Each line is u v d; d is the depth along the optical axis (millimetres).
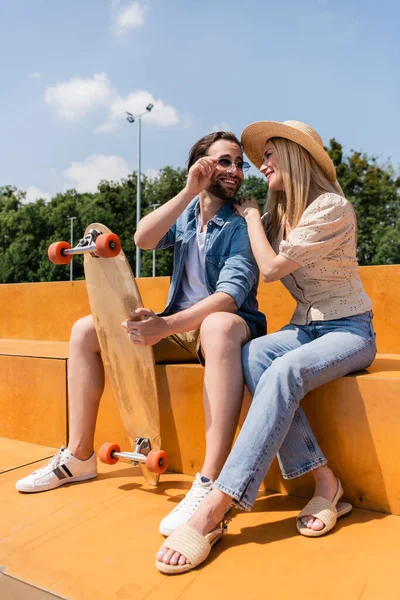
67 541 1486
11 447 2395
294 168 1793
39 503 1755
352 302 1713
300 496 1780
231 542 1456
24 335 3734
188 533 1354
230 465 1424
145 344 1691
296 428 1576
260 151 2029
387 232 29641
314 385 1555
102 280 1828
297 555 1369
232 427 1566
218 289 1766
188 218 2018
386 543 1418
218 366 1573
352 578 1253
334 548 1399
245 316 1822
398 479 1592
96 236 1792
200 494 1496
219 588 1232
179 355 2062
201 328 1647
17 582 1286
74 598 1210
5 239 46219
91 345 1934
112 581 1276
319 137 1870
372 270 2564
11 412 2518
